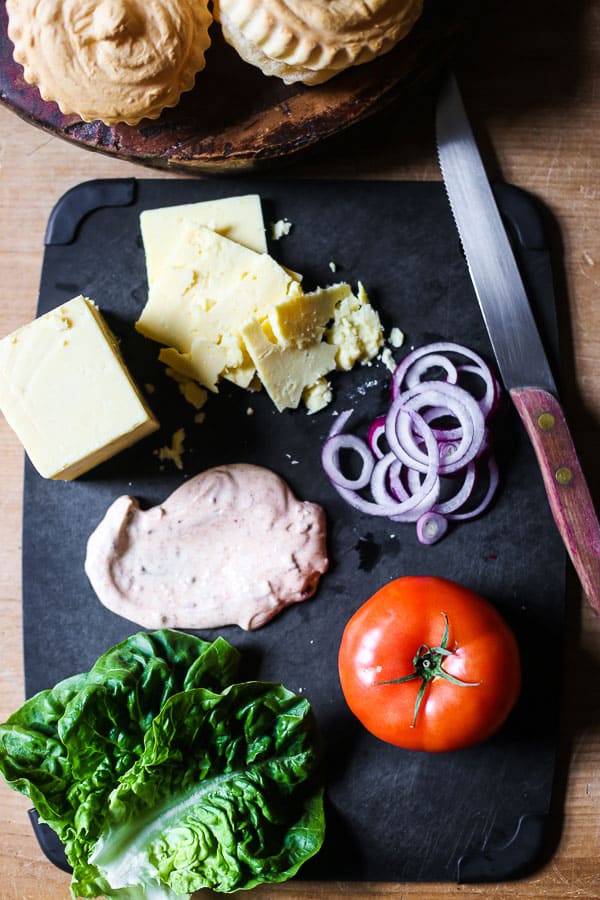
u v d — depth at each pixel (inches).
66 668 24.0
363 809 23.8
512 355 23.8
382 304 24.4
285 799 23.3
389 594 22.5
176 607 23.9
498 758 23.8
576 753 23.9
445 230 24.3
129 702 22.9
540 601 24.0
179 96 22.8
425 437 24.0
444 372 24.3
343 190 24.4
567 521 23.3
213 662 23.3
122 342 24.4
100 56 21.8
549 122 24.5
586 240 24.4
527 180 24.5
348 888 23.8
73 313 23.1
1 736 23.0
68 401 23.1
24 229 24.5
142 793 22.5
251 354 23.7
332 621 24.0
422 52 23.0
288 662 24.0
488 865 23.6
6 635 24.3
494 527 24.1
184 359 23.9
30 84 23.1
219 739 23.0
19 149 24.6
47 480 24.2
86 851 22.7
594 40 24.4
